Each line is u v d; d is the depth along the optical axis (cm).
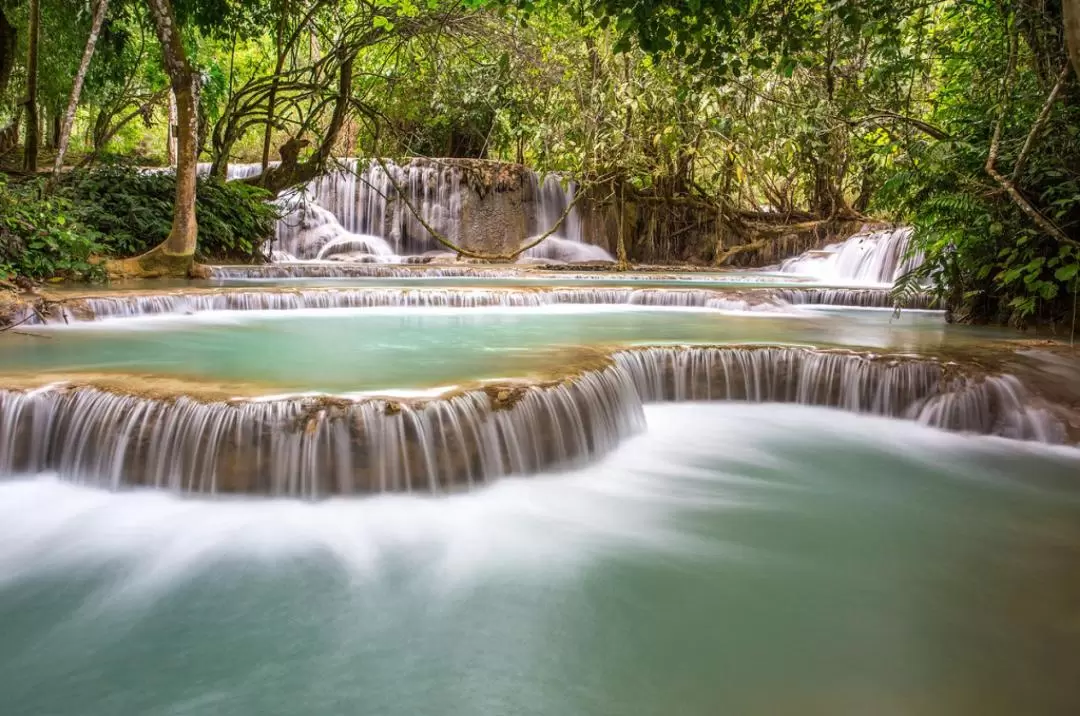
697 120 1431
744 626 375
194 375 579
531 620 377
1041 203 901
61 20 1708
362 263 1828
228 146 1767
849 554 456
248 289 1098
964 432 682
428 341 796
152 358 668
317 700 314
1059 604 398
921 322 1066
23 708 306
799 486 564
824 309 1270
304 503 477
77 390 506
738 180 2017
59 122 2238
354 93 1917
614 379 650
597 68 1511
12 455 492
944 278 1198
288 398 484
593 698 317
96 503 471
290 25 1925
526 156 2512
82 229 1262
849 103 1109
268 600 386
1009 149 899
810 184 2280
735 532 485
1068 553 460
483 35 1463
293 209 1856
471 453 510
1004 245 952
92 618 366
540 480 542
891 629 374
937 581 424
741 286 1445
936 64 1450
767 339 845
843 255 1875
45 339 780
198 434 475
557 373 604
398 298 1135
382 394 511
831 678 332
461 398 515
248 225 1678
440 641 357
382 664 339
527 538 465
